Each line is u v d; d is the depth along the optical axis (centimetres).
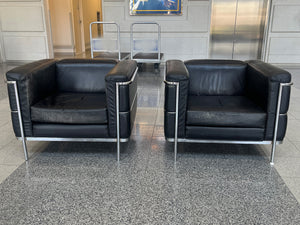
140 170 209
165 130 221
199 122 212
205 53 697
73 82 271
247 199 174
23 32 717
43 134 219
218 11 670
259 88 224
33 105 218
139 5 673
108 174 204
